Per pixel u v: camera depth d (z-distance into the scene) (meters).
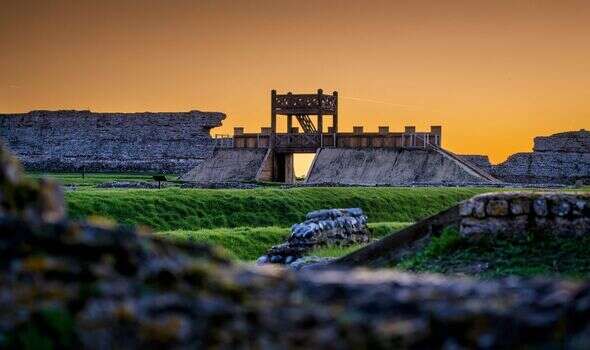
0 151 22.45
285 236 79.69
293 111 168.88
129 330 18.25
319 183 138.50
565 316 18.03
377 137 163.38
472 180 150.75
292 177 172.00
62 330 18.19
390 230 78.31
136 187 125.75
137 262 19.62
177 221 97.31
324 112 168.62
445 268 37.72
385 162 158.88
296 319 18.69
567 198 38.28
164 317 18.47
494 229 38.75
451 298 19.25
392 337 18.20
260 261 62.69
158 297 18.84
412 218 111.69
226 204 104.00
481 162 194.62
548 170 192.88
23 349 18.00
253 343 18.22
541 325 17.95
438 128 160.88
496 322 18.22
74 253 19.75
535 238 38.06
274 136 169.00
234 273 20.41
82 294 18.70
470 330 18.19
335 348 18.12
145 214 96.44
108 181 146.62
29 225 20.14
